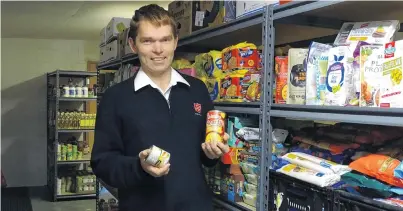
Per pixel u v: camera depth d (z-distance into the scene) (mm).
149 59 1480
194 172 1536
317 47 1403
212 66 2037
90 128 5816
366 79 1186
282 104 1508
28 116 6379
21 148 6355
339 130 1566
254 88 1707
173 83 1545
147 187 1507
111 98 1538
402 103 1076
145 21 1448
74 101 6281
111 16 4496
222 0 1940
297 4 1419
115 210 3793
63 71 5648
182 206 1502
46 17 4547
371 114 1148
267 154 1600
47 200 5637
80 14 4367
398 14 1557
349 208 1214
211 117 1495
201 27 2137
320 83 1360
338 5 1407
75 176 5828
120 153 1535
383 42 1261
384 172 1158
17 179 6352
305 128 1784
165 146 1483
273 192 1561
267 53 1580
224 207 1906
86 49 6598
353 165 1260
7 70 6242
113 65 3818
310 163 1436
